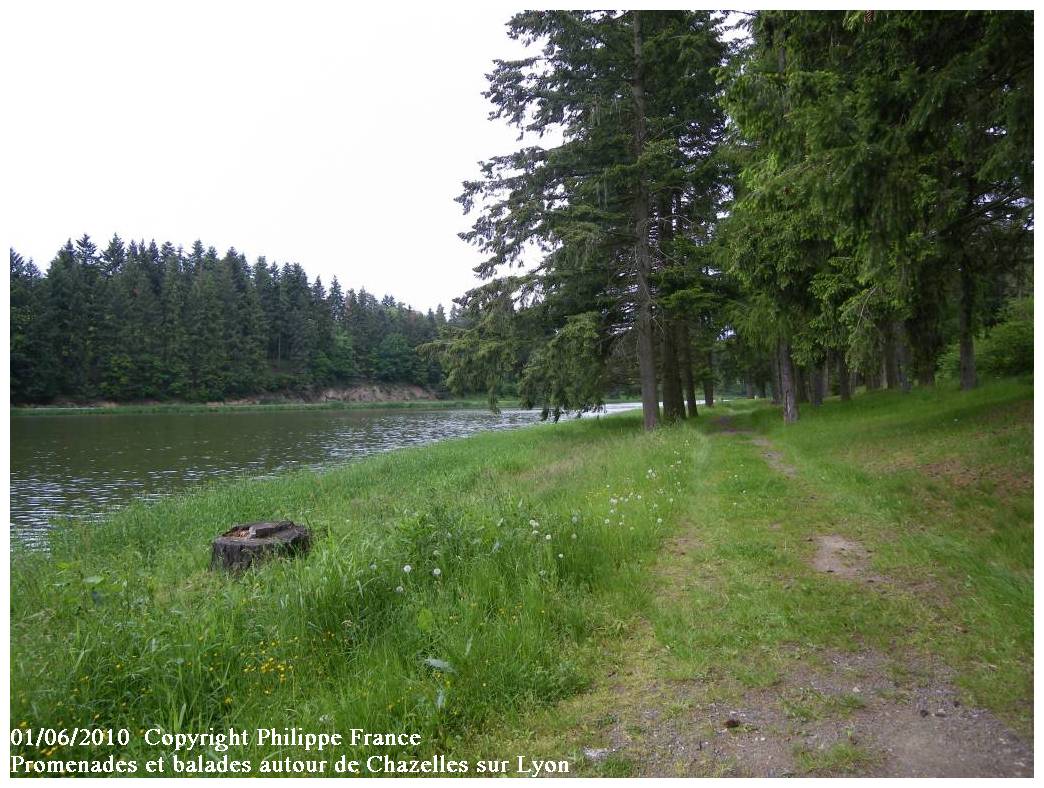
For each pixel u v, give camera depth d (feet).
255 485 45.32
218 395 250.78
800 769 8.11
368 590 13.52
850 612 12.76
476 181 63.98
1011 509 18.08
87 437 106.63
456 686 10.28
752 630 12.30
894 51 19.88
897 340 56.59
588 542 17.29
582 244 55.16
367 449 85.76
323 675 11.37
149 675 10.71
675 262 61.46
